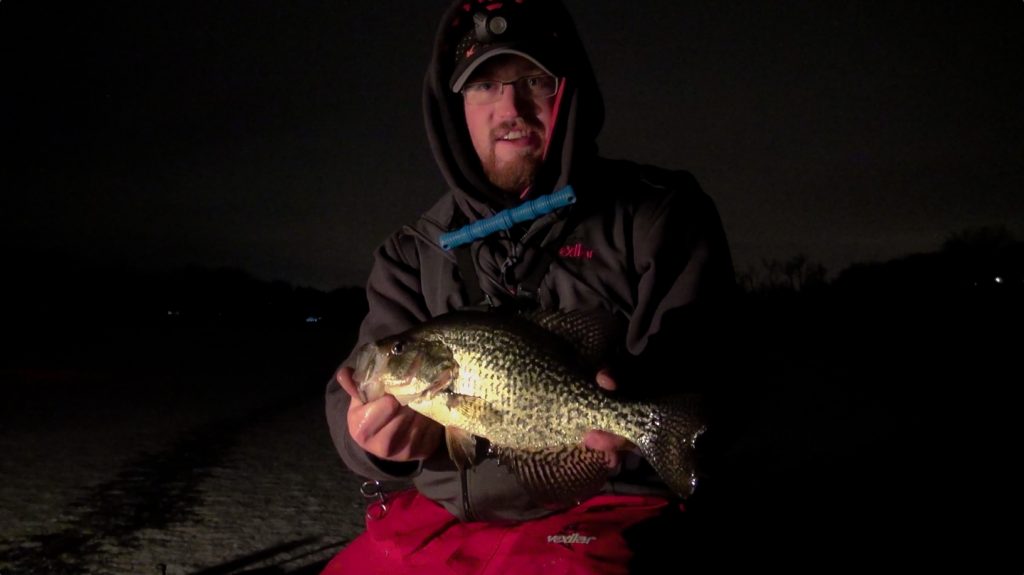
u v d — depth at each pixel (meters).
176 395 4.21
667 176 1.02
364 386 0.88
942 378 4.56
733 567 0.88
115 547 1.68
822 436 2.86
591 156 1.03
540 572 0.81
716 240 0.98
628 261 0.96
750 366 0.94
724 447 0.91
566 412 0.84
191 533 1.78
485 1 1.03
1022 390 3.90
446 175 1.05
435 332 0.87
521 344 0.85
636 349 0.91
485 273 0.98
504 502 0.91
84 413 3.54
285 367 5.99
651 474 0.91
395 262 1.07
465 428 0.86
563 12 1.05
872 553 1.60
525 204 0.95
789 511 1.90
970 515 1.85
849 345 7.41
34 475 2.33
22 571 1.54
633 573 0.79
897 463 2.40
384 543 0.94
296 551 1.66
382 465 0.95
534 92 1.02
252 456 2.63
